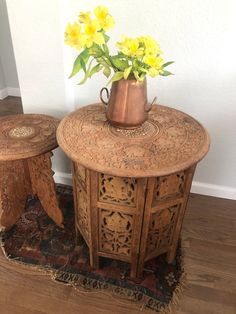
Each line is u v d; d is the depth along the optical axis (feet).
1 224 4.41
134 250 3.51
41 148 3.74
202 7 3.67
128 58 2.85
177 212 3.49
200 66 4.13
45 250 4.20
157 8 3.79
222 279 3.88
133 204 3.08
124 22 3.99
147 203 3.04
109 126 3.42
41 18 3.92
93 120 3.56
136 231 3.29
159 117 3.66
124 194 3.03
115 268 3.98
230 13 3.65
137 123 3.21
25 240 4.34
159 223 3.44
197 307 3.54
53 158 5.33
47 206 4.53
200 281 3.84
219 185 5.22
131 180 2.89
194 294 3.68
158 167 2.76
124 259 3.70
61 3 3.84
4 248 4.19
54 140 3.89
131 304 3.56
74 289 3.71
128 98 3.03
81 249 4.23
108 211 3.27
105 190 3.07
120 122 3.20
